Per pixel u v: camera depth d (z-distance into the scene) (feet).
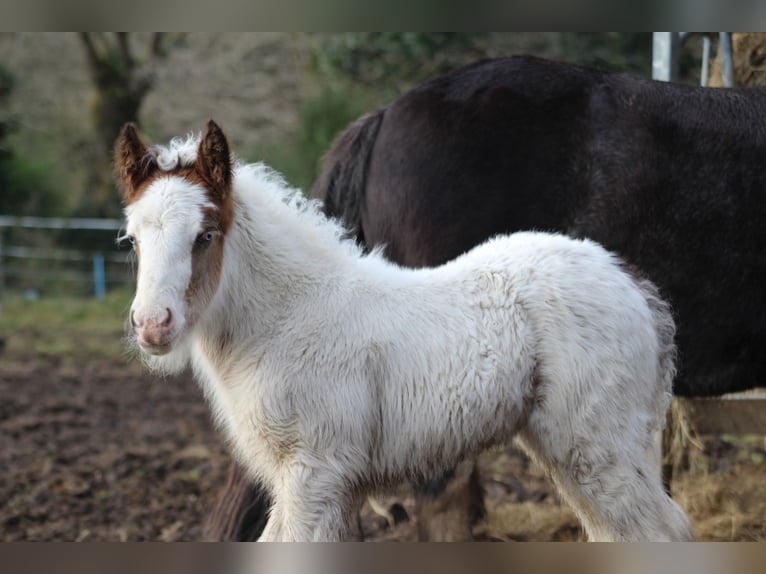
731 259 12.95
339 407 10.46
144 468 20.84
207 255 10.41
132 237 10.71
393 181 13.96
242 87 53.21
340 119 41.14
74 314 42.83
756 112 13.15
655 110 13.26
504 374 10.66
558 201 13.44
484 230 13.55
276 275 11.01
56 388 29.22
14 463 21.04
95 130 55.01
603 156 13.25
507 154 13.52
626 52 31.14
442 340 10.79
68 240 50.88
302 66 50.42
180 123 54.13
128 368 32.63
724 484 17.29
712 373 13.29
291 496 10.37
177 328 9.96
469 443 10.87
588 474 10.73
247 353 10.82
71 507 18.10
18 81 56.44
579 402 10.67
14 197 54.34
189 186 10.37
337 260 11.35
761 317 13.00
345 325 10.79
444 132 13.70
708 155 13.02
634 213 13.12
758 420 15.48
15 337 37.81
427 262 13.74
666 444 16.57
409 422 10.76
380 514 16.34
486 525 14.28
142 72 53.52
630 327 10.89
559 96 13.56
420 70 36.78
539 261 11.17
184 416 25.96
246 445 10.89
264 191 11.55
